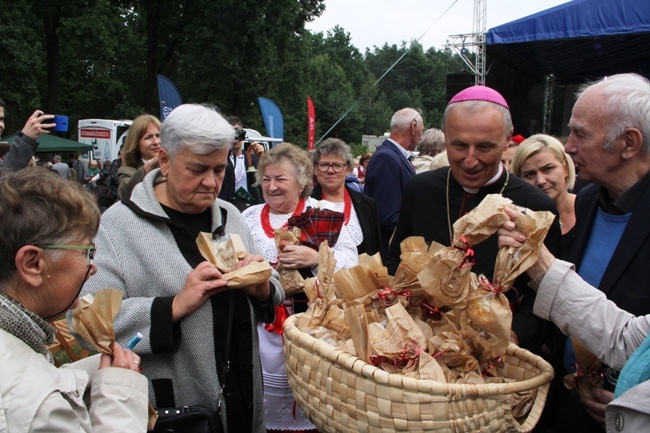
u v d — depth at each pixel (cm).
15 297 122
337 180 329
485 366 162
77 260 127
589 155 171
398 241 247
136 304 170
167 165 185
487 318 151
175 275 178
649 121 163
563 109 1321
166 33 2619
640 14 894
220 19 2473
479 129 198
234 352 187
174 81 2825
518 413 158
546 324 204
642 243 164
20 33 2241
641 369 128
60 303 127
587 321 153
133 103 3028
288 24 2644
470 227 153
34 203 122
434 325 173
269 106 1448
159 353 174
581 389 175
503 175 222
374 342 153
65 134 3066
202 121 173
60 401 111
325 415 152
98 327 143
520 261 151
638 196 168
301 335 162
